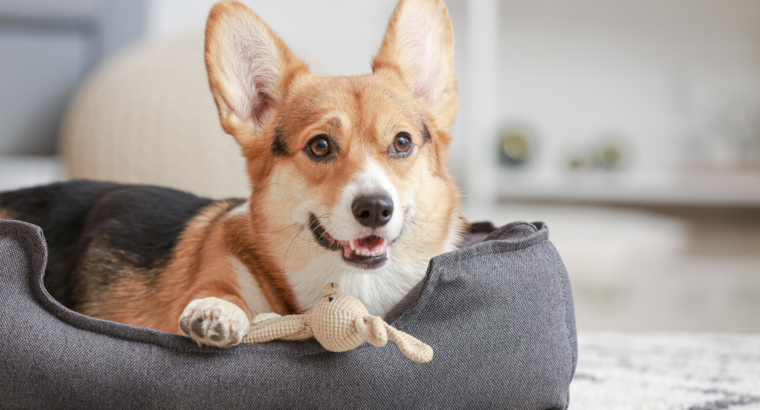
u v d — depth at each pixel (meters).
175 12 4.69
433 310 1.30
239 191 2.62
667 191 6.43
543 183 6.30
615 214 6.52
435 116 1.74
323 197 1.42
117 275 1.71
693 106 6.89
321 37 4.50
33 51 4.52
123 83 2.82
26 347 1.18
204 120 2.66
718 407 1.76
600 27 6.76
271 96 1.66
